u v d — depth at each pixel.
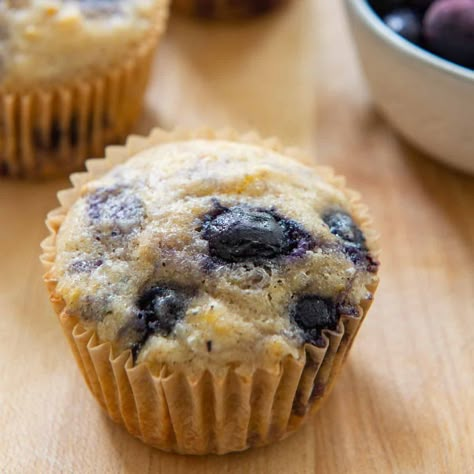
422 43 0.33
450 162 0.34
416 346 0.30
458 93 0.31
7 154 0.33
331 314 0.26
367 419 0.28
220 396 0.26
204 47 0.39
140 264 0.26
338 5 0.41
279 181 0.28
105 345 0.26
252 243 0.26
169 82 0.37
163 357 0.25
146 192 0.27
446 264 0.32
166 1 0.35
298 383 0.26
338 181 0.30
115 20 0.33
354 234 0.28
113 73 0.32
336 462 0.27
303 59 0.38
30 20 0.32
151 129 0.35
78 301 0.26
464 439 0.28
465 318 0.30
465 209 0.33
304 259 0.26
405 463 0.27
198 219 0.27
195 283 0.26
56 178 0.34
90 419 0.28
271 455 0.27
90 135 0.33
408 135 0.34
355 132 0.36
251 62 0.38
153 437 0.27
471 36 0.32
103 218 0.27
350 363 0.29
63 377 0.29
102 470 0.27
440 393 0.29
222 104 0.36
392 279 0.31
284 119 0.36
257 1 0.39
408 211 0.33
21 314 0.30
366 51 0.33
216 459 0.27
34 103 0.32
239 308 0.26
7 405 0.28
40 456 0.27
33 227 0.32
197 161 0.28
